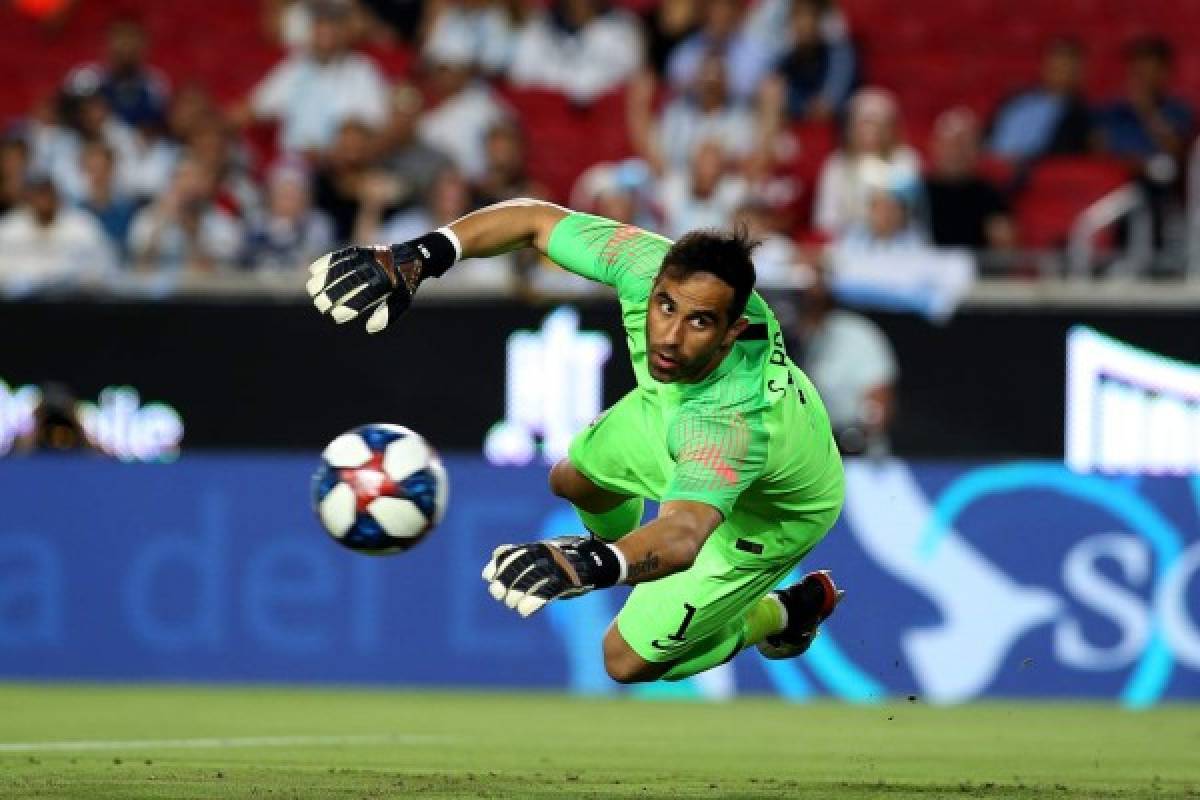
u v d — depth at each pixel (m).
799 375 21.28
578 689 42.75
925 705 41.06
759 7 59.31
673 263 18.53
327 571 43.06
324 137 57.81
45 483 43.62
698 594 22.20
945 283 44.03
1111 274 45.00
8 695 40.00
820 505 21.89
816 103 57.78
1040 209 55.44
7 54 64.81
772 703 41.03
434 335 44.69
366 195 51.62
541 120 60.00
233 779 23.80
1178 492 42.28
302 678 43.03
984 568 42.34
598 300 44.25
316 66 58.25
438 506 22.55
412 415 44.72
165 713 35.97
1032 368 43.91
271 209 50.91
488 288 44.53
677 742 31.66
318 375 45.00
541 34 60.84
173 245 49.00
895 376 44.03
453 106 56.47
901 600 42.31
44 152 56.03
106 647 43.41
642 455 21.80
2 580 43.56
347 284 19.70
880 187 48.88
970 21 63.69
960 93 62.31
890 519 42.44
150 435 45.28
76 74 60.44
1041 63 63.03
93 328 45.41
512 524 42.69
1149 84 56.91
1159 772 27.28
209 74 64.00
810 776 25.88
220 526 43.28
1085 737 33.75
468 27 60.97
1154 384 43.66
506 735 32.44
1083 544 42.28
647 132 55.34
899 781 25.25
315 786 22.94
